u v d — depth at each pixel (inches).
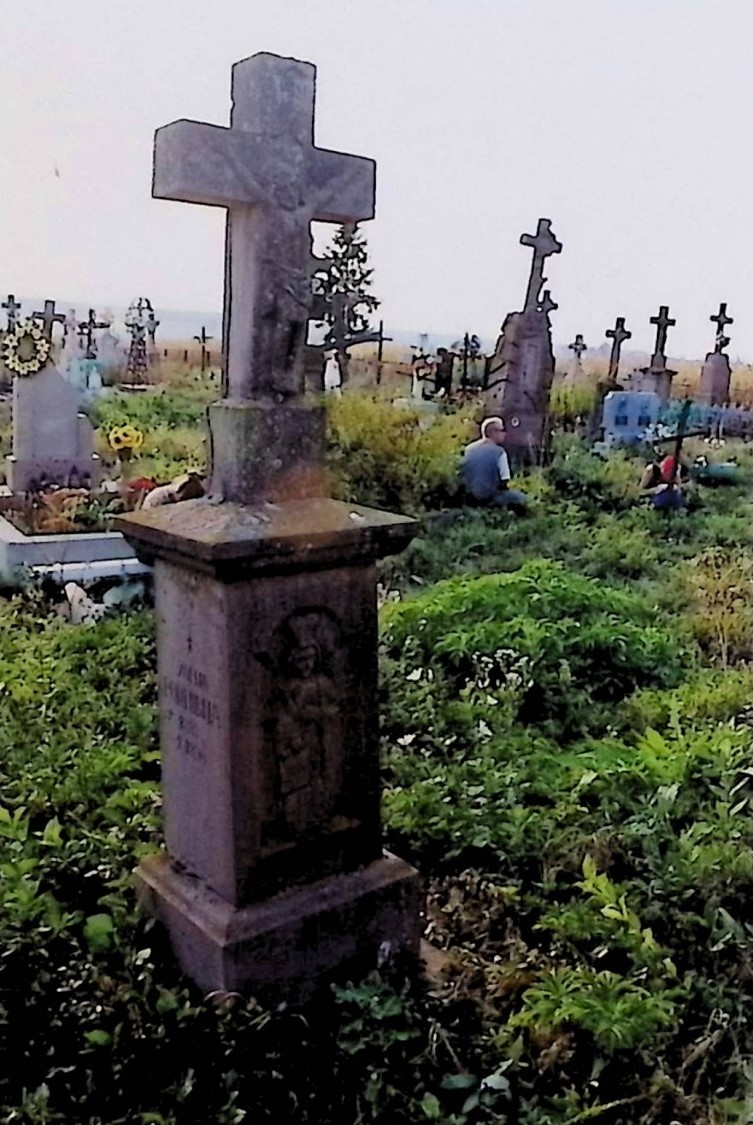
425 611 247.0
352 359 852.6
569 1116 100.0
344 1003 115.1
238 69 110.1
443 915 138.1
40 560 307.3
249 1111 101.0
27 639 246.1
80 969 117.2
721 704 203.8
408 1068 107.4
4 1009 110.3
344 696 117.3
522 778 169.9
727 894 134.7
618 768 168.1
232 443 109.7
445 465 448.8
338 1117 101.8
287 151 108.4
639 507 457.7
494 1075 103.6
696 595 298.7
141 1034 107.4
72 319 896.9
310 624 111.6
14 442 439.8
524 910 137.0
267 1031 109.8
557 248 545.6
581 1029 111.2
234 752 109.3
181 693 116.1
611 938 125.3
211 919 112.9
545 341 549.0
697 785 165.8
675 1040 111.7
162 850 140.7
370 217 117.0
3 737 183.5
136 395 839.1
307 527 107.2
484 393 593.9
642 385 749.9
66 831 151.5
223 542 100.6
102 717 195.3
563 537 389.4
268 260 108.5
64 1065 105.1
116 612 274.1
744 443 671.8
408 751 183.5
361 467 440.5
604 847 146.0
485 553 370.0
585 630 233.8
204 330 1127.6
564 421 675.4
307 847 117.5
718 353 780.0
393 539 113.9
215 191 104.6
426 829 155.0
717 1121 100.3
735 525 425.7
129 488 395.5
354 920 119.2
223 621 105.9
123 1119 97.9
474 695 209.0
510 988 120.3
